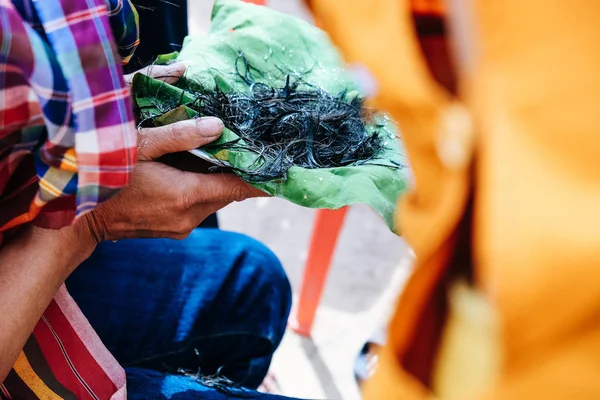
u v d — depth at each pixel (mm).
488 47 357
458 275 439
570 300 348
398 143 918
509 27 345
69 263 746
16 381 768
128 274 987
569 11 327
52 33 607
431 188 431
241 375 1032
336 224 1350
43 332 768
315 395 1421
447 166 412
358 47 421
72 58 608
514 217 359
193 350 999
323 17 439
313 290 1461
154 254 1012
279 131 896
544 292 353
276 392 1250
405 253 1768
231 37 1043
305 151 874
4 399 774
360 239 1805
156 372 895
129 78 920
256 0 1248
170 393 852
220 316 1001
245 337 1014
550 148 347
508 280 364
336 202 755
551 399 377
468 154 392
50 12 608
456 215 410
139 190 772
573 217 341
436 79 402
